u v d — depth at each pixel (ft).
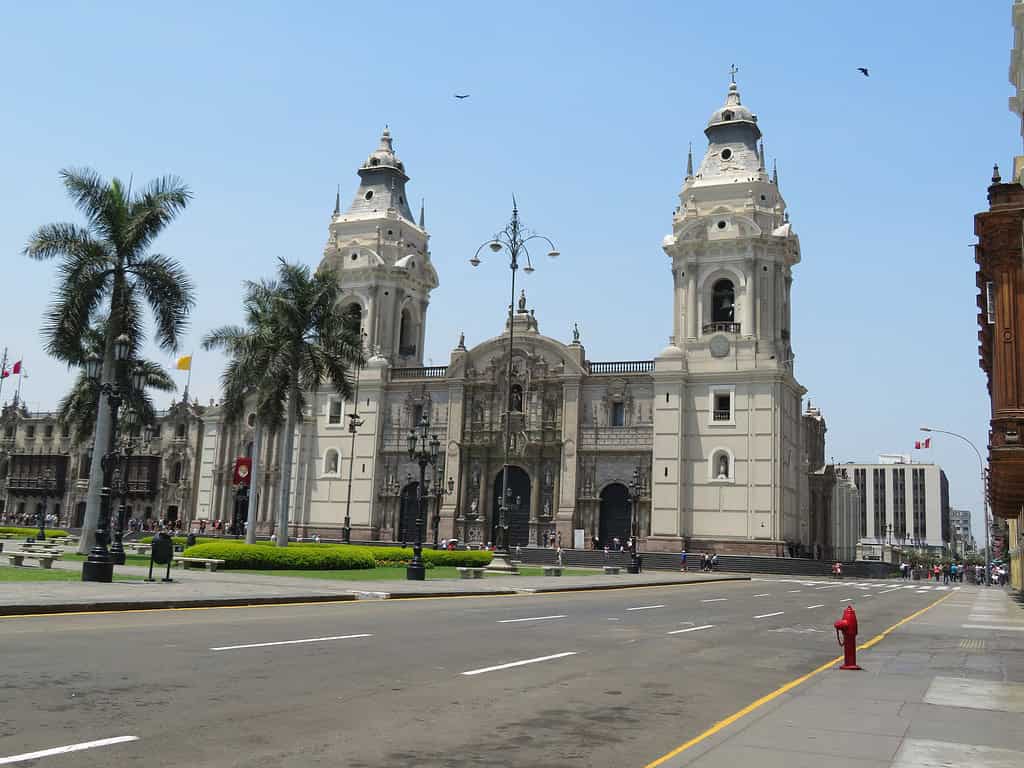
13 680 39.50
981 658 61.00
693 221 271.90
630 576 188.96
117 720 33.01
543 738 33.60
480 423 292.40
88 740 30.04
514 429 286.66
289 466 179.93
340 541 285.02
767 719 36.50
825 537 320.70
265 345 185.57
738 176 274.57
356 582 119.34
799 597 143.64
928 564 487.20
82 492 362.94
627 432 273.75
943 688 45.96
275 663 47.47
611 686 45.73
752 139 280.72
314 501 307.78
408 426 303.07
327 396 312.91
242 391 200.44
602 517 276.82
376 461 302.25
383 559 172.86
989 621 98.99
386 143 332.19
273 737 31.78
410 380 303.68
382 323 311.47
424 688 42.47
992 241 100.32
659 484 261.85
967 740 33.24
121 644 51.75
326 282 191.01
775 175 280.10
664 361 266.98
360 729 33.60
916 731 34.63
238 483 301.22
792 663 57.93
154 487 348.79
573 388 281.13
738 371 260.42
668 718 38.19
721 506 257.75
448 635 64.54
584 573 197.47
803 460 281.95
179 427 350.84
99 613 69.05
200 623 65.26
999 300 99.09
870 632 82.07
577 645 62.64
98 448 150.10
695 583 180.04
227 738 31.32
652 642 67.05
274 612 77.46
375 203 323.98
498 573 168.76
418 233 328.29
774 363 258.57
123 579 101.65
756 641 71.05
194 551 136.56
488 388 293.02
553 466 283.79
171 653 49.21
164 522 342.44
